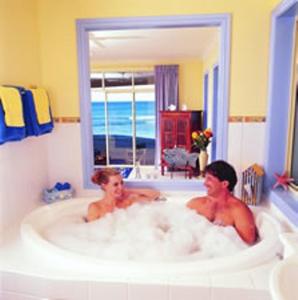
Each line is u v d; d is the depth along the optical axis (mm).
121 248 1634
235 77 2066
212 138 3291
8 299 1318
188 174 2910
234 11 2006
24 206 1940
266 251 1354
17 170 1851
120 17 2062
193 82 5875
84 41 2121
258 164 2135
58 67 2160
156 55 5406
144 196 2154
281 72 1927
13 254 1426
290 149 1968
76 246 1692
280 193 1875
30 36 2010
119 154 6352
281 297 778
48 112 2008
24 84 1931
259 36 2016
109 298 1229
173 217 1991
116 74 6109
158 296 1204
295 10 1737
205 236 1726
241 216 1720
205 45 4469
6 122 1486
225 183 1777
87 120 2205
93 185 2264
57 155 2262
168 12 2033
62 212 1998
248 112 2092
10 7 1773
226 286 1177
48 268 1305
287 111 1955
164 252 1590
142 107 6188
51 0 2096
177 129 4797
